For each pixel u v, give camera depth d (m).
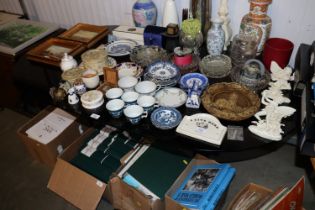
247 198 1.39
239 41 1.40
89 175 1.51
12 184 1.82
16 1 2.38
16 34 1.99
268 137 1.07
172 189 1.39
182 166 1.49
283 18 1.48
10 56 1.80
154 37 1.54
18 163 1.95
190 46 1.48
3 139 2.14
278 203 1.11
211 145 1.07
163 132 1.13
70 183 1.56
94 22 2.13
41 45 1.71
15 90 2.02
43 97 1.83
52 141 1.68
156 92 1.29
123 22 2.01
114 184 1.45
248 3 1.50
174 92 1.28
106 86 1.34
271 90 1.24
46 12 2.31
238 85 1.26
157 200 1.35
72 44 1.70
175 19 1.61
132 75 1.38
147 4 1.65
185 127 1.12
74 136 1.84
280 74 1.29
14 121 2.28
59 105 1.30
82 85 1.31
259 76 1.27
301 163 1.80
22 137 1.77
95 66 1.43
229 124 1.14
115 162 1.62
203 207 1.26
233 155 1.08
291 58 1.59
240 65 1.42
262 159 1.86
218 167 1.42
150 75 1.35
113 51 1.59
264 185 1.72
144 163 1.51
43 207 1.68
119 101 1.22
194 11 1.52
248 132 1.11
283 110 1.15
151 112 1.21
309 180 1.72
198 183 1.39
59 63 1.58
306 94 1.11
